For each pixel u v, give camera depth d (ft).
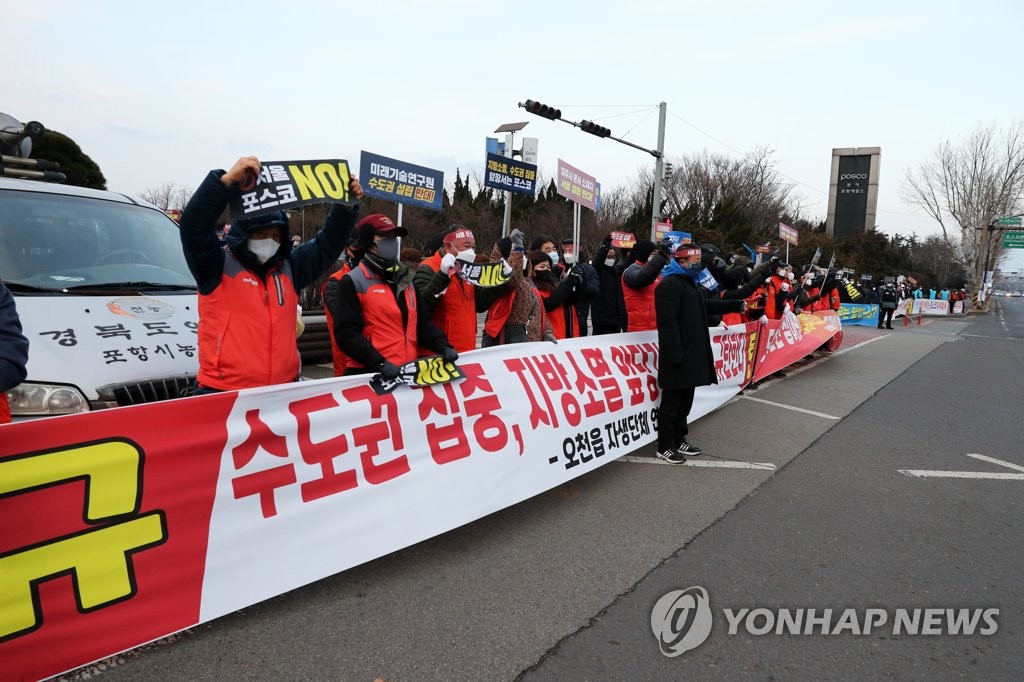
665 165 84.89
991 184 144.36
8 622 6.77
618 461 16.52
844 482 15.44
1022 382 32.32
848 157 181.06
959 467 16.90
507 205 32.07
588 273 22.26
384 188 21.40
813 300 38.78
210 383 9.68
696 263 15.99
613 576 10.38
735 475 15.69
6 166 15.64
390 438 10.59
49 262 12.39
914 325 81.25
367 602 9.36
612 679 7.82
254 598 8.57
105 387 10.03
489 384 12.79
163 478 7.92
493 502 12.05
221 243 9.70
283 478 9.07
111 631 7.42
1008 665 8.36
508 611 9.23
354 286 10.99
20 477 6.90
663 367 16.03
